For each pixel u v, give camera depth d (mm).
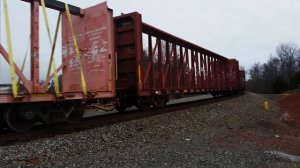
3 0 7598
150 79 14773
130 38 13773
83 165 6520
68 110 9781
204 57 23656
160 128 11148
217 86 26875
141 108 14438
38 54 8492
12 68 7578
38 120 9023
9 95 7547
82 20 11172
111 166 6613
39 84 8477
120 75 14289
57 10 9977
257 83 128250
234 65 33875
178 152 8320
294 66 123000
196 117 14648
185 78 19000
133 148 8430
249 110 22750
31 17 8523
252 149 9977
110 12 10820
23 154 6840
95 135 8898
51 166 6328
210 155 8359
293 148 11586
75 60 11148
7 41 7566
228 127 14312
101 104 11320
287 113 29875
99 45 10695
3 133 8758
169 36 16625
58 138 8125
